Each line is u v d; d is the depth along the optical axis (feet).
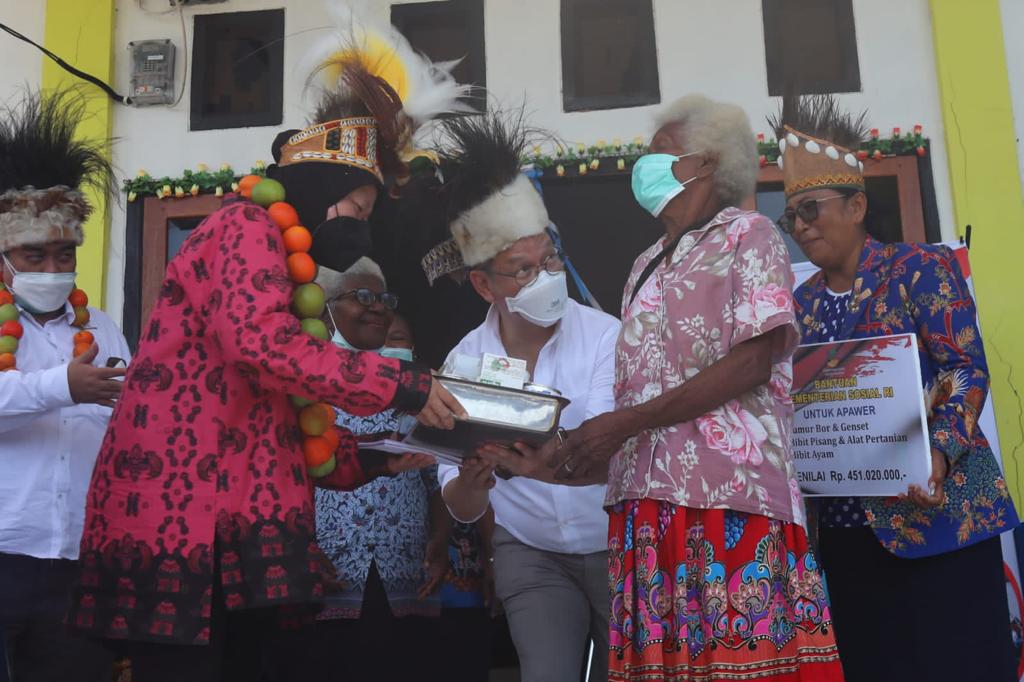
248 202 7.36
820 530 10.03
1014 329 14.40
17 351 10.61
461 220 10.00
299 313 7.36
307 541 7.09
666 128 8.45
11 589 10.24
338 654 11.21
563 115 15.90
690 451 7.45
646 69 15.97
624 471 7.76
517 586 9.84
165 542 6.74
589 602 10.04
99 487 7.01
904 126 15.28
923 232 14.93
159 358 7.08
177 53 16.61
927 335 9.57
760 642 7.07
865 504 9.52
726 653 7.05
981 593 9.20
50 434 10.59
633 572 7.55
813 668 7.14
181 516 6.79
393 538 11.46
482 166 10.04
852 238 10.19
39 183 10.66
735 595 7.18
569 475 8.02
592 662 10.48
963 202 14.83
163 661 6.88
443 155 10.24
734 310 7.57
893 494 8.98
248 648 7.69
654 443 7.59
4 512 10.29
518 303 9.95
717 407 7.46
